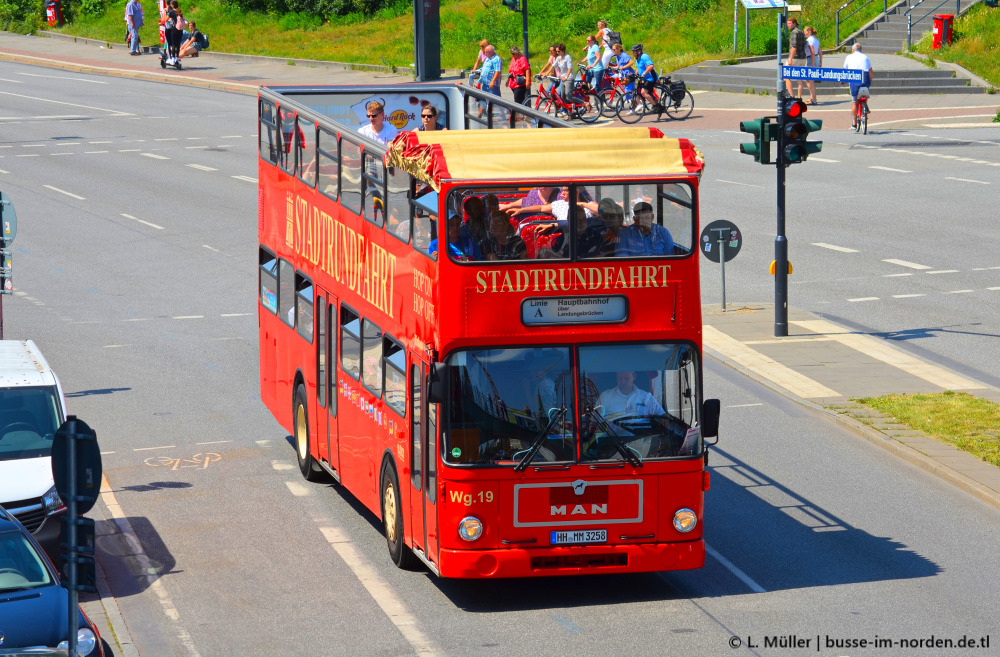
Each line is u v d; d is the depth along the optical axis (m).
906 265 99.12
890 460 60.97
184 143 159.75
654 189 42.91
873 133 152.38
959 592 45.22
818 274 97.50
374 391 50.03
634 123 163.50
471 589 46.31
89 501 34.22
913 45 191.12
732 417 67.94
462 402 42.44
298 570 48.25
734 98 177.12
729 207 119.00
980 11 196.00
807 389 71.75
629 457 42.78
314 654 40.56
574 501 42.84
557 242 42.53
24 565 39.22
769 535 51.56
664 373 43.38
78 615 36.91
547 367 42.78
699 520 43.66
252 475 60.31
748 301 91.50
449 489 42.50
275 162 65.25
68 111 184.00
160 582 47.19
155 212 123.62
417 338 44.47
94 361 80.12
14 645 35.91
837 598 44.81
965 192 122.50
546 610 44.16
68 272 102.62
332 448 56.06
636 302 42.94
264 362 68.25
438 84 69.62
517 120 61.66
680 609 44.03
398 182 46.84
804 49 182.62
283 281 64.00
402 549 47.47
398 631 42.31
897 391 70.94
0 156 150.38
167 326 88.31
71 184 135.88
